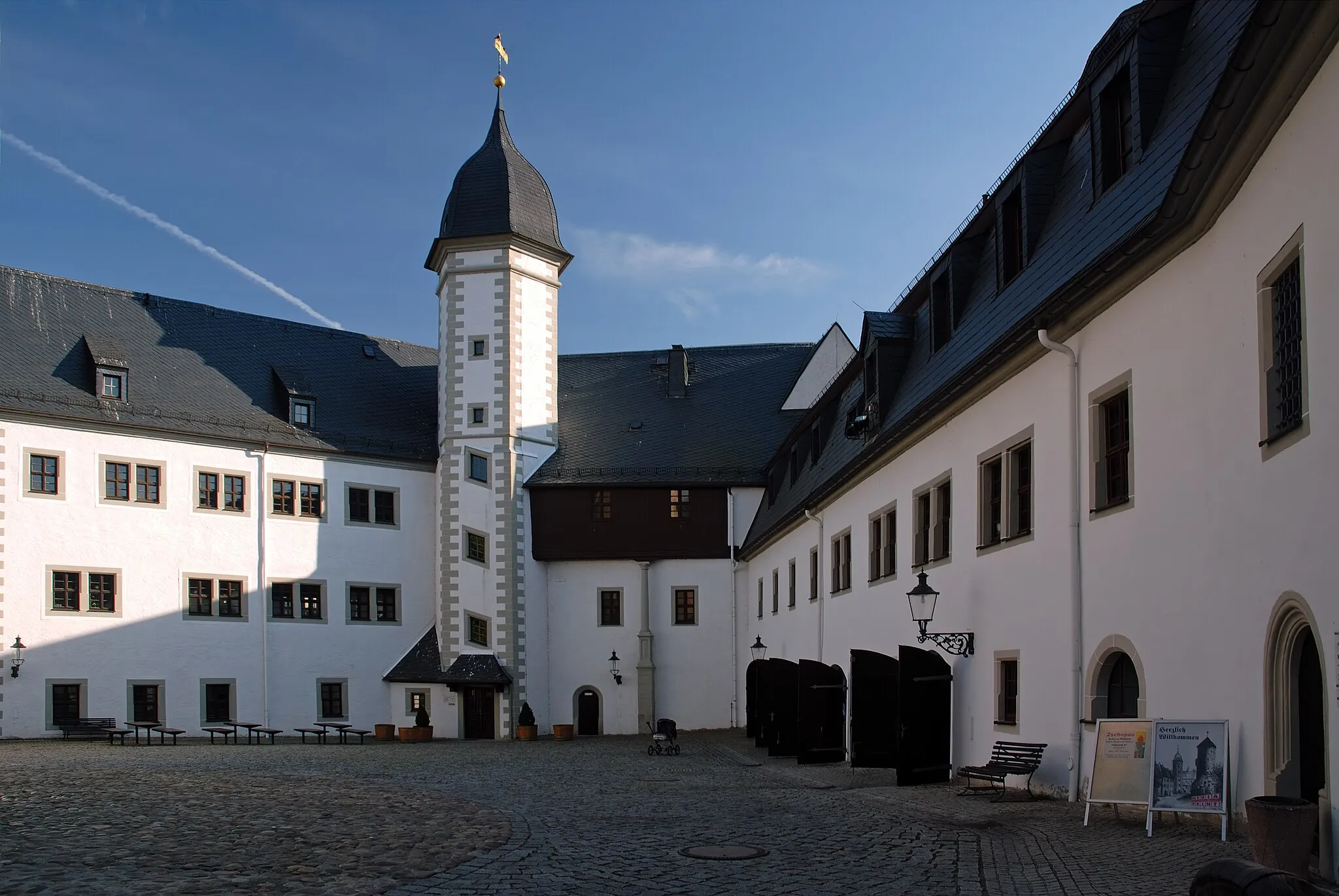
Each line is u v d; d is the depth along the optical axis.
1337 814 9.39
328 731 42.09
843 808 16.62
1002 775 16.91
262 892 10.12
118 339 41.22
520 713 42.97
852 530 29.08
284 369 45.06
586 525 46.19
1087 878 10.23
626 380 51.72
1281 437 10.60
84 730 36.50
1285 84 9.98
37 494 37.00
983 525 19.70
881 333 26.28
